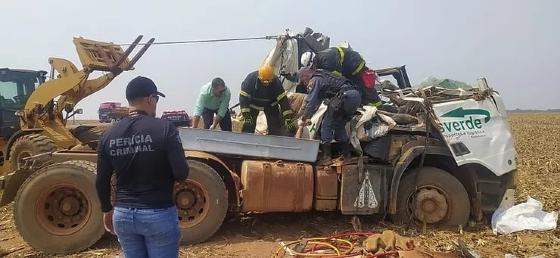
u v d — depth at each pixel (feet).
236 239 22.15
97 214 20.76
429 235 22.59
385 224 23.90
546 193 33.09
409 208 23.84
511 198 24.44
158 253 12.08
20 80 41.09
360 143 23.59
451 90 25.53
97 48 38.29
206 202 21.48
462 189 23.73
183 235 21.27
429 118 23.65
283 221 24.82
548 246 21.06
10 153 36.11
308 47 30.12
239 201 21.94
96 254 20.31
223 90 25.90
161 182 11.93
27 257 20.29
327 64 24.80
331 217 25.35
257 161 22.54
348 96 22.56
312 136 23.91
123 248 12.32
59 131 36.24
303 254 18.67
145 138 11.76
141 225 11.80
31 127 36.58
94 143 25.17
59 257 20.36
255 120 25.53
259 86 24.86
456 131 23.62
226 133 22.34
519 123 176.04
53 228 20.76
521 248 20.67
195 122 26.23
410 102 24.64
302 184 22.22
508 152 23.93
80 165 20.93
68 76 36.76
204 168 21.48
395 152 23.79
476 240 21.90
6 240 23.02
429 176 23.67
